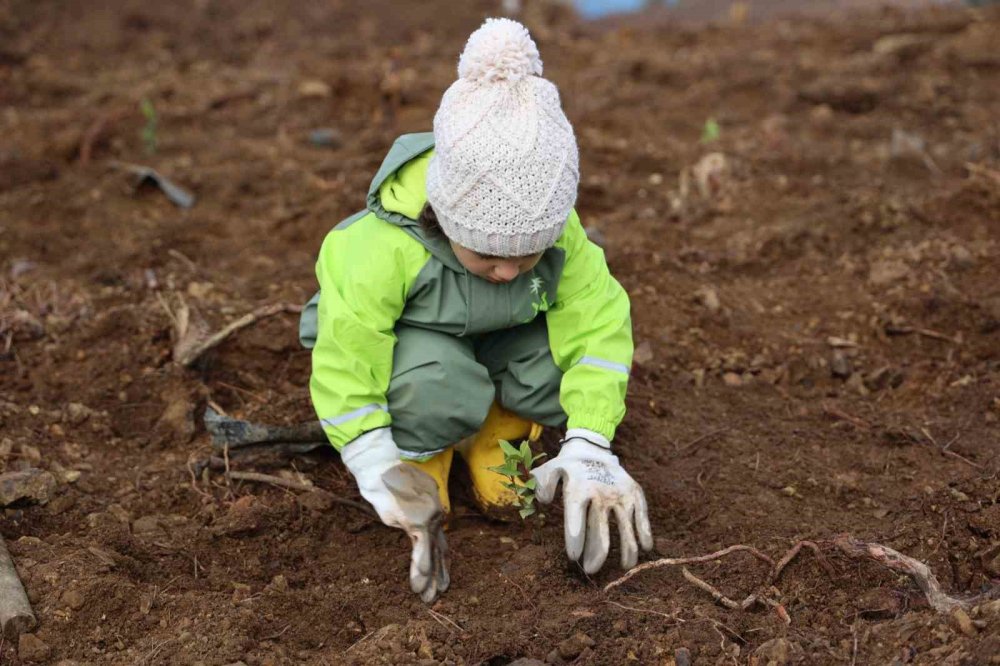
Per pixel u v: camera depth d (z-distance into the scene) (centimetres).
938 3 996
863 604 302
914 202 567
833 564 317
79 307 475
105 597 304
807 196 594
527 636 294
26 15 923
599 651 287
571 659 288
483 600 312
